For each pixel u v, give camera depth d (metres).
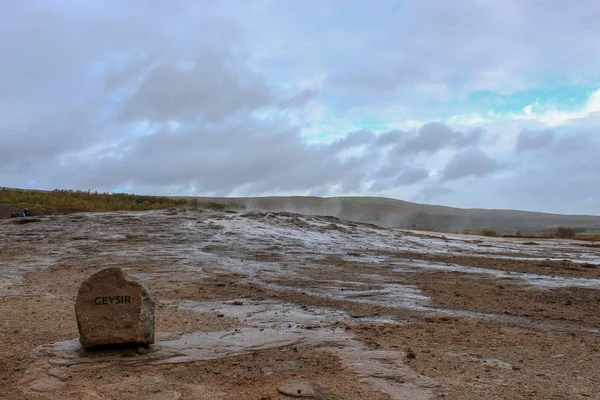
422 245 22.56
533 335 7.81
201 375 5.89
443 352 6.81
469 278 13.73
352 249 20.16
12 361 6.38
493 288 12.12
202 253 17.81
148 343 6.89
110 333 6.62
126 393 5.38
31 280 13.11
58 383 5.66
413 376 5.82
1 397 5.30
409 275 14.23
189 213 26.64
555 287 12.35
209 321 8.58
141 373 5.95
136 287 6.77
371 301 10.60
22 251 17.94
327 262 16.66
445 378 5.77
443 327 8.29
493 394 5.30
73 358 6.44
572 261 18.44
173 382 5.68
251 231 22.64
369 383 5.61
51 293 11.35
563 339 7.59
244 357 6.54
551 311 9.68
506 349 7.00
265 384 5.60
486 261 17.56
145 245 19.19
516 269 15.59
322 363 6.29
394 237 24.34
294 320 8.73
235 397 5.27
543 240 30.66
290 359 6.46
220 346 7.00
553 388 5.48
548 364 6.34
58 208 38.38
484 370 6.06
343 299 10.81
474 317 9.15
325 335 7.64
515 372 6.01
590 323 8.73
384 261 17.20
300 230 23.77
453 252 20.91
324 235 23.05
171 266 15.21
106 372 5.98
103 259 16.44
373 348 6.96
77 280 13.05
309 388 5.44
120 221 24.14
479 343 7.30
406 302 10.52
